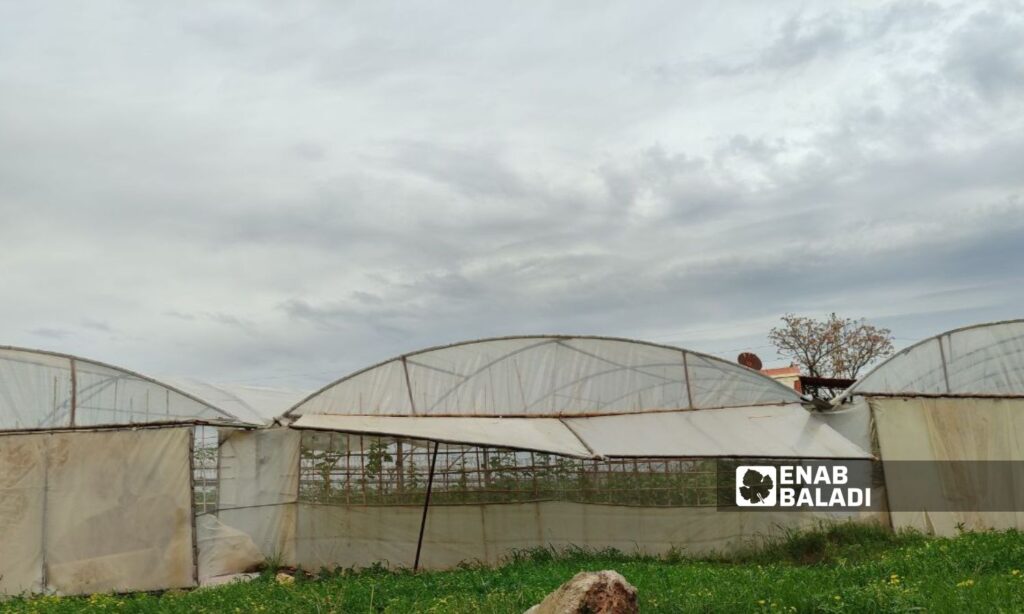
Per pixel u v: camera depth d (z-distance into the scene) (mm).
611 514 21531
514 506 21344
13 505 18891
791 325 50312
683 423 22609
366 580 16094
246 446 20922
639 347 24078
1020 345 23562
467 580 15141
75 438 19359
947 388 23531
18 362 20484
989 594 10945
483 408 23172
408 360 23156
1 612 14867
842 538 20422
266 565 20234
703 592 12227
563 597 8969
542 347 23938
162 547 19109
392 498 21125
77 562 18828
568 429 21984
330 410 22188
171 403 21031
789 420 22469
